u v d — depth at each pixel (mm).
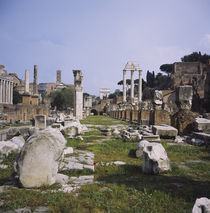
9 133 13148
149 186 5348
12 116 25766
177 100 15602
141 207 4266
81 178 6250
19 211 3986
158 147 7094
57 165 5516
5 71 83312
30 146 5191
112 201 4449
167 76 101625
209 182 5918
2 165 7383
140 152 8930
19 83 91188
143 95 94125
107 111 71750
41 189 5020
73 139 13406
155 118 18922
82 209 4109
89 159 8469
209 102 51094
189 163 8125
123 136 13734
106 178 6270
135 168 7293
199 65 94500
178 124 14711
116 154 9578
